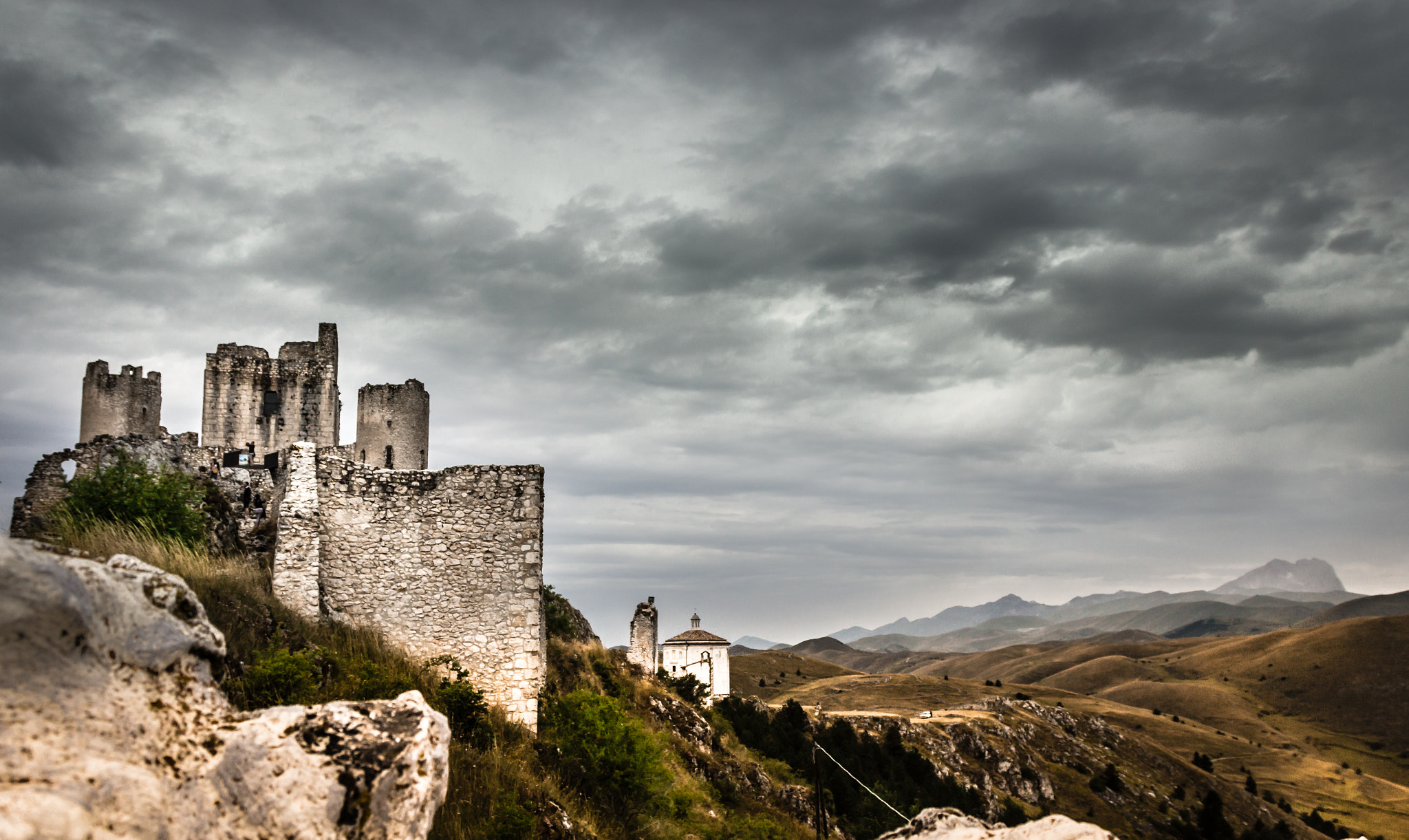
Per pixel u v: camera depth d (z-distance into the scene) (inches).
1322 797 5108.3
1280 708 7775.6
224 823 241.9
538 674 971.3
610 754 913.5
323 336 2309.3
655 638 2331.4
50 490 1144.8
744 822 1212.5
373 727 297.0
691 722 1654.8
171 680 266.8
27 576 221.5
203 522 1018.7
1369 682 7583.7
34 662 221.3
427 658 956.6
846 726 3085.6
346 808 266.5
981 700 4886.8
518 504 1012.5
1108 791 3828.7
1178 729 6289.4
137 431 2095.2
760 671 6702.8
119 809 206.1
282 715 282.8
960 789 3002.0
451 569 991.0
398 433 2140.7
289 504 952.9
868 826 1972.2
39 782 193.6
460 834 611.8
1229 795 4340.6
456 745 753.0
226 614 771.4
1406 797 5128.0
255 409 2219.5
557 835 710.5
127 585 274.4
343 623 943.0
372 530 991.0
